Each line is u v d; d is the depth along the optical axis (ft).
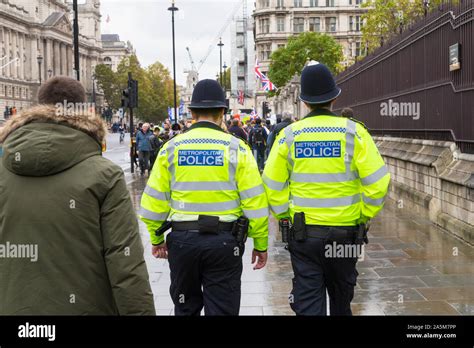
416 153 36.52
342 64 211.20
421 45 35.83
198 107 13.51
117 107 407.23
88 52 502.38
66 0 515.09
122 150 140.97
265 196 13.34
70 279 9.00
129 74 75.25
